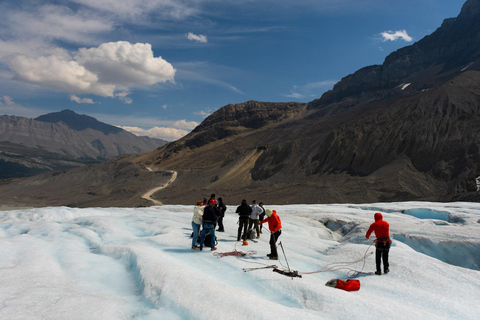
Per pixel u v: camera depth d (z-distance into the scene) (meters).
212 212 10.70
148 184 157.38
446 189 63.06
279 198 72.88
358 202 63.16
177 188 136.75
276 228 10.04
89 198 152.25
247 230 13.17
